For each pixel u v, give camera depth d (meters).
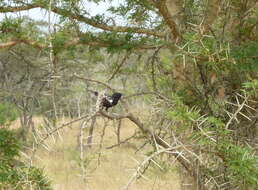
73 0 8.56
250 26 9.24
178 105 6.61
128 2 9.26
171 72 10.09
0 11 9.18
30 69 22.02
